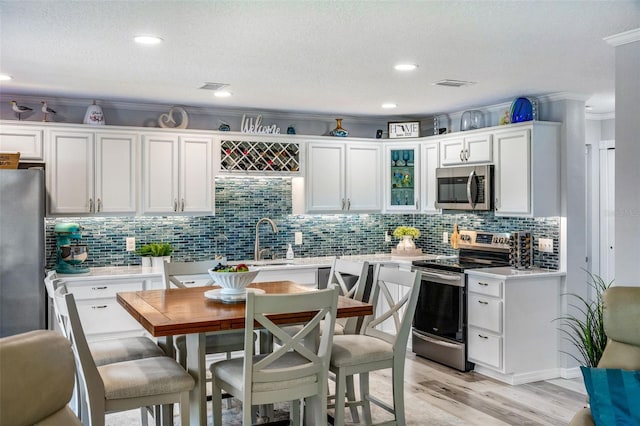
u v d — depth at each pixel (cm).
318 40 339
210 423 389
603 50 363
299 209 611
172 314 305
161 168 540
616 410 240
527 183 497
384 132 669
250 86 473
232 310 317
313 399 318
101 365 330
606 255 622
